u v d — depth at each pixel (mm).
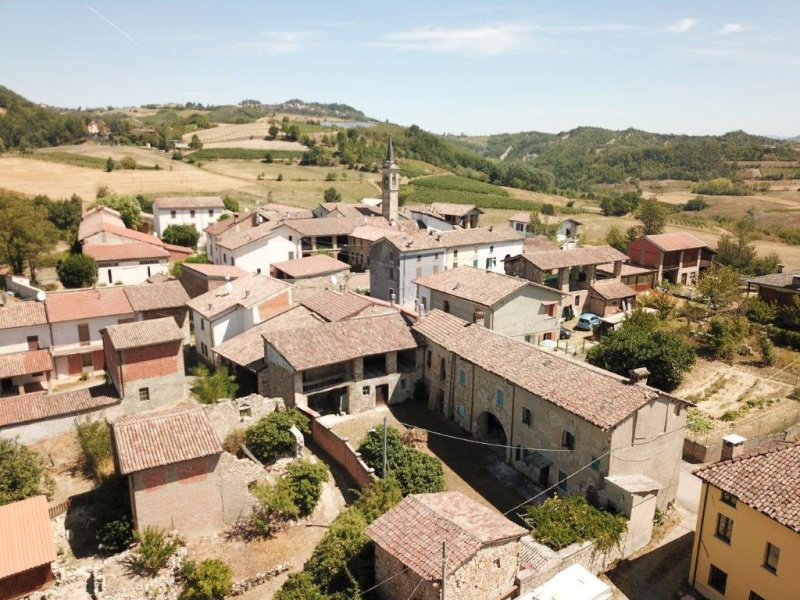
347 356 46344
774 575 26469
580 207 172875
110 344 47156
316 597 27172
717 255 94375
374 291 80812
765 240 123625
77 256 81750
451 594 23750
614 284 76000
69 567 31344
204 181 164625
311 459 40469
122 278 85938
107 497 34188
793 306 66500
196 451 32312
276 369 46719
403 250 75000
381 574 26812
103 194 133750
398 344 48844
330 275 79375
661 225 111875
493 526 26516
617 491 32562
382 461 37094
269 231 89312
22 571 28953
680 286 84375
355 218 106812
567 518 31672
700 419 47031
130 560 30422
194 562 29969
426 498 29047
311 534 34156
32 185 141000
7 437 41531
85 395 45656
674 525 35531
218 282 68688
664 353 51375
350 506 34375
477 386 43781
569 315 73312
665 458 35938
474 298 54719
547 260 71125
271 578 30844
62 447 42594
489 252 86875
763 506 26406
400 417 47781
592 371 37438
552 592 24547
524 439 39438
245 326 57562
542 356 40844
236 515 34438
